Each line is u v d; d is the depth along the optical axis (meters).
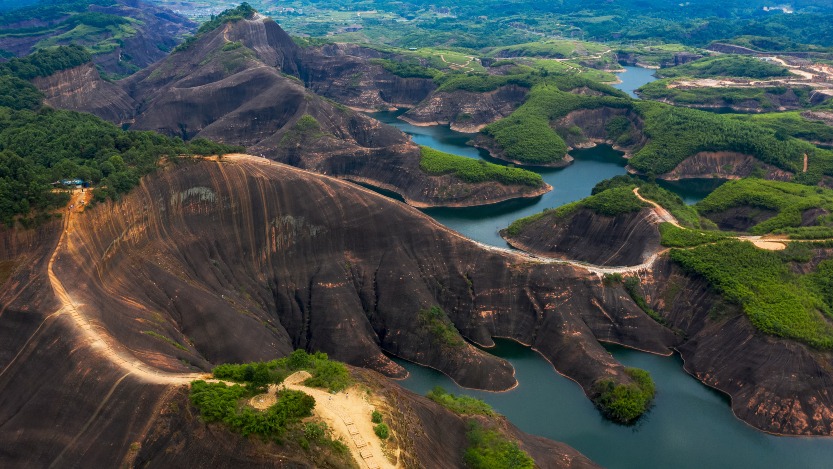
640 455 83.56
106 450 60.12
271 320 103.38
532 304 110.44
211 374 68.88
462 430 72.94
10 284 77.38
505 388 96.44
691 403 94.25
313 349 102.75
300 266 111.75
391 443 59.03
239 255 109.25
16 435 63.66
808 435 87.06
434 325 103.88
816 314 99.94
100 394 64.50
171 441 58.62
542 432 87.38
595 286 111.25
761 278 107.06
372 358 100.56
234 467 55.31
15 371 69.25
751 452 84.50
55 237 84.62
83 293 78.12
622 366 98.62
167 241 101.69
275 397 62.84
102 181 96.69
